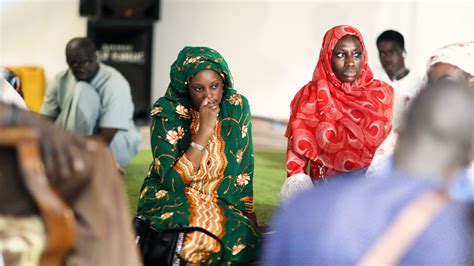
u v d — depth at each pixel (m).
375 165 5.59
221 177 6.35
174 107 6.38
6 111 3.57
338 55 6.74
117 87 9.72
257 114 15.28
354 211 3.10
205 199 6.30
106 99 9.70
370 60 14.84
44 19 14.73
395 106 8.76
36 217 3.63
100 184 3.66
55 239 3.48
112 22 14.20
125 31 14.30
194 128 6.41
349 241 3.05
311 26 15.09
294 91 15.26
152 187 6.31
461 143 3.12
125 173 10.43
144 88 14.39
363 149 6.72
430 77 5.85
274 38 15.18
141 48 14.34
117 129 9.70
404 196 3.09
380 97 6.83
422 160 3.13
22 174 3.48
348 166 6.72
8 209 3.60
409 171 3.15
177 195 6.15
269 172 10.85
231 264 5.98
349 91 6.78
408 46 14.69
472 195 3.53
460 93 3.16
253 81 15.28
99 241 3.66
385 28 14.78
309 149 6.73
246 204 6.54
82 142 3.64
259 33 15.18
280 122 14.92
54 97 9.81
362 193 3.14
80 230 3.64
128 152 9.87
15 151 3.54
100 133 9.69
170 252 5.78
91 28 14.18
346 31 6.75
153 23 14.36
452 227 3.05
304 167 6.83
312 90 6.87
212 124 6.14
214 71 6.21
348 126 6.72
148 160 11.42
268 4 15.11
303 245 3.15
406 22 14.69
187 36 15.09
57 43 14.76
